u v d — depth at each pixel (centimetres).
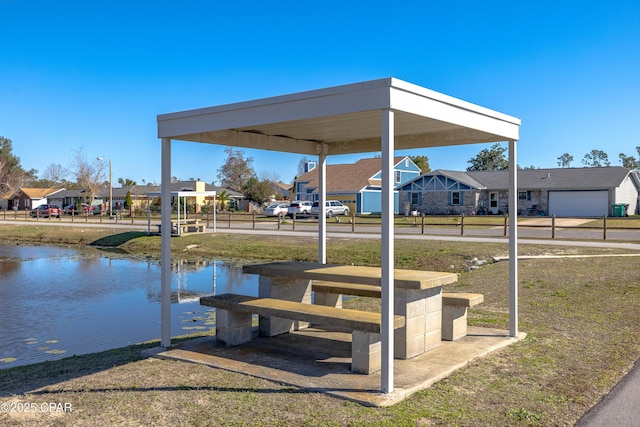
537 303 921
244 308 626
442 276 594
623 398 478
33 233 3209
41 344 895
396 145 765
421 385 504
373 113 557
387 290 481
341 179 4794
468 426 416
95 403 471
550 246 1747
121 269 1864
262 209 5847
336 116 574
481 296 683
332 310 580
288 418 431
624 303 890
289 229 2889
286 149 770
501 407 455
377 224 3116
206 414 441
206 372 555
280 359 598
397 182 4788
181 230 2795
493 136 679
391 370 485
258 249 2191
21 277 1686
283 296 716
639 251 1582
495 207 4138
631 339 676
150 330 988
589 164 8594
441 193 4269
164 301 663
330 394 483
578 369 559
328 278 616
